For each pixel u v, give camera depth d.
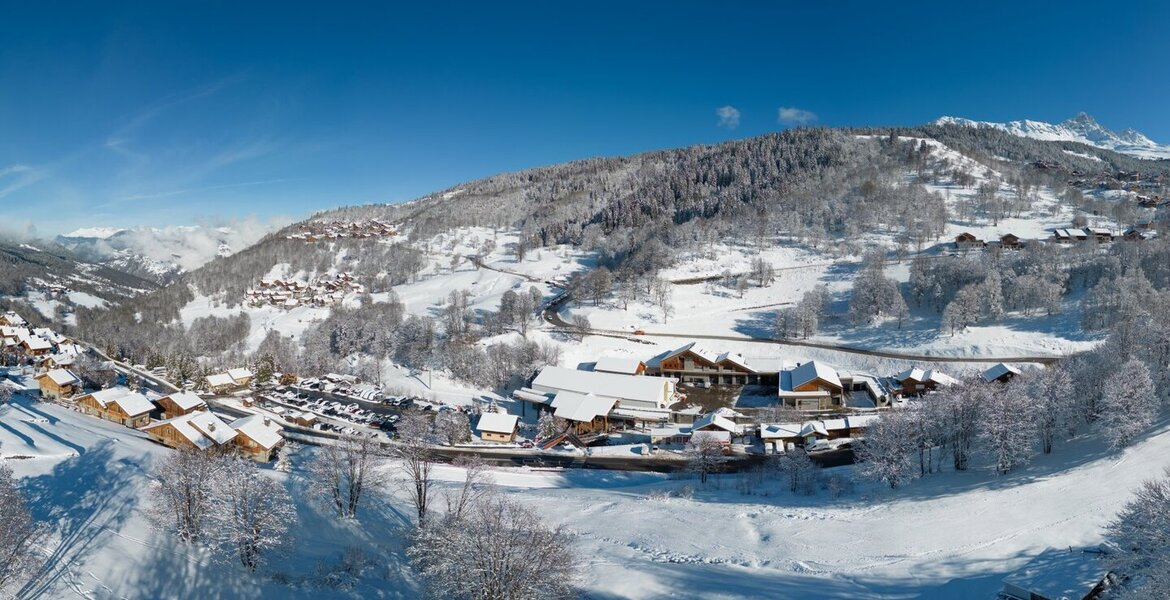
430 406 116.56
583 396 110.06
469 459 84.94
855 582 41.50
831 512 59.03
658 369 131.25
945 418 69.12
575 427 103.75
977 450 68.81
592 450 94.31
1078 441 66.88
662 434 97.38
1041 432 68.69
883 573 43.31
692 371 129.12
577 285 180.50
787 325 145.50
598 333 150.88
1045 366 106.38
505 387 128.12
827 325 150.62
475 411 113.44
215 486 45.06
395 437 100.00
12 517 36.97
